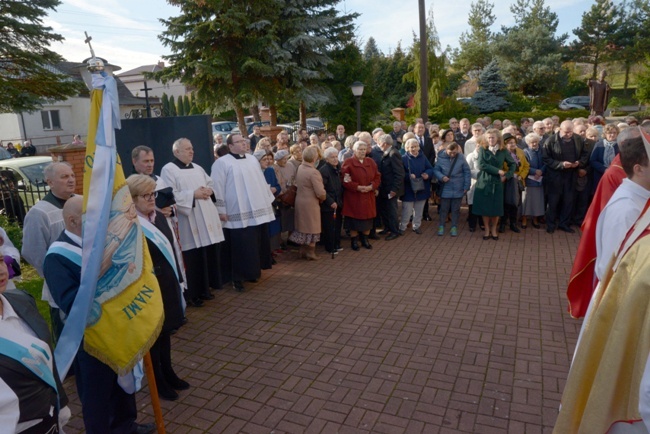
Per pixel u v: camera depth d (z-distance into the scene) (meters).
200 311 5.54
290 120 32.22
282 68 18.91
